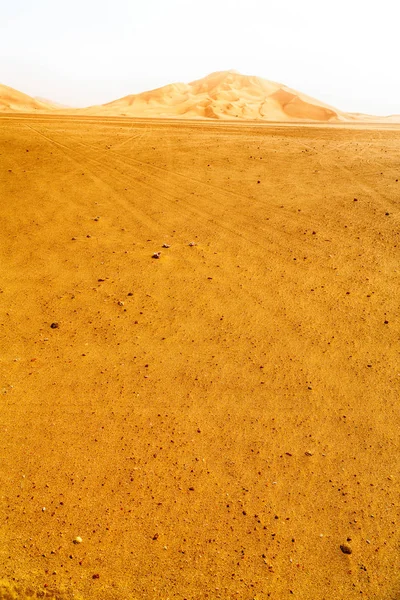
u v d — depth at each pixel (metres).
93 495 4.29
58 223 10.09
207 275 8.09
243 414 5.21
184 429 5.00
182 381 5.67
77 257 8.68
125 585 3.65
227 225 10.05
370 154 15.02
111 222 10.17
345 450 4.79
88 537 3.96
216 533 4.01
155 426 5.03
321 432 4.99
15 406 5.26
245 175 13.01
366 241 9.27
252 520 4.11
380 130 20.31
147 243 9.24
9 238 9.39
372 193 11.62
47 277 8.01
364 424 5.09
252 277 8.03
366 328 6.66
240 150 15.30
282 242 9.29
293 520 4.12
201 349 6.24
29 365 5.91
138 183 12.34
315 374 5.80
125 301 7.31
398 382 5.66
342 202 11.15
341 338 6.46
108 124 19.02
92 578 3.68
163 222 10.18
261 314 7.01
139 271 8.20
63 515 4.12
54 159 13.90
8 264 8.42
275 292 7.58
